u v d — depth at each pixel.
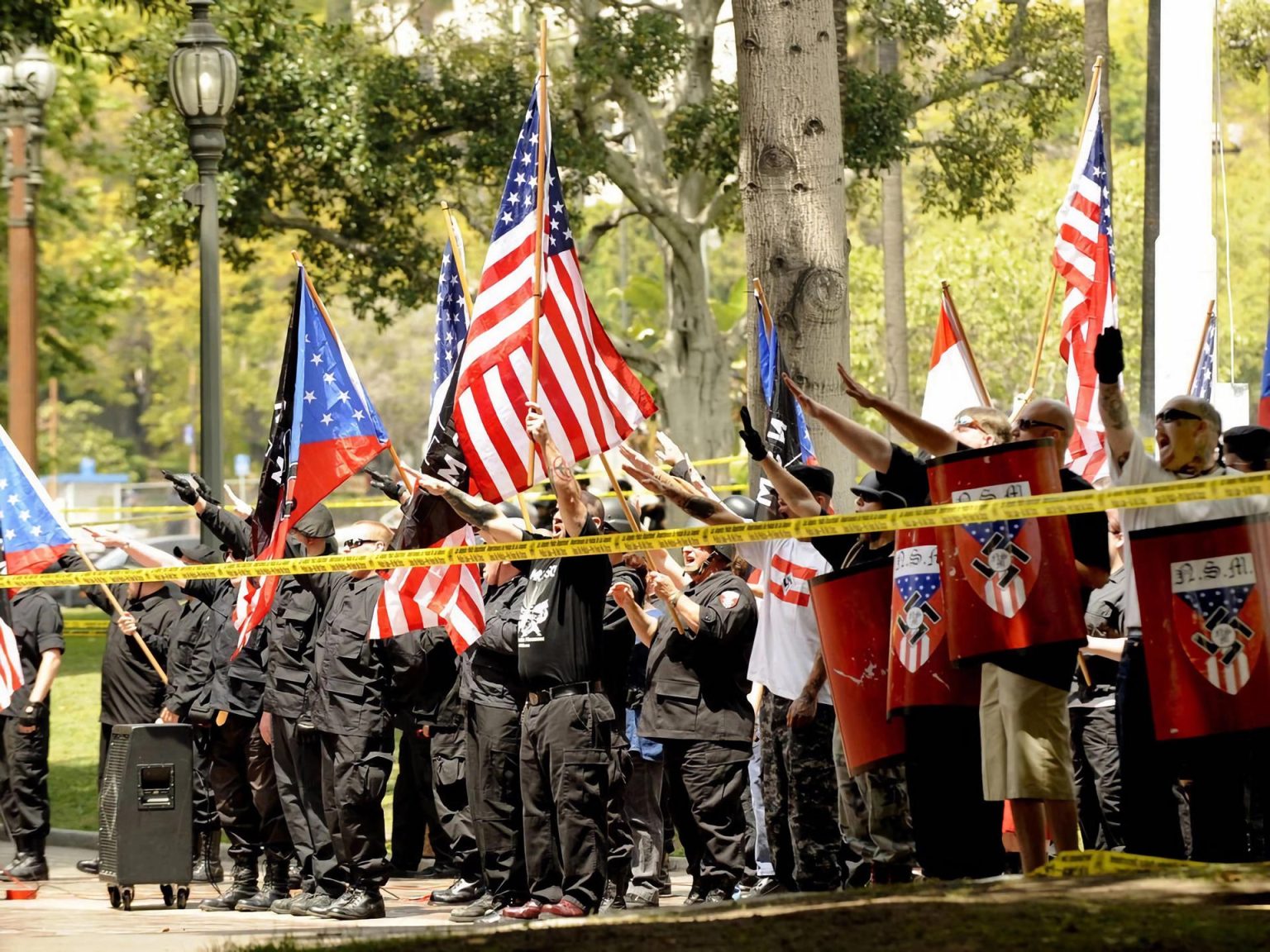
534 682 30.38
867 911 16.88
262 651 38.28
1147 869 19.16
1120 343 22.50
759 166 40.31
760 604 32.31
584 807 30.06
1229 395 45.72
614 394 30.83
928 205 97.88
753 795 36.22
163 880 36.16
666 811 38.50
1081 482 23.48
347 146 82.25
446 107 84.38
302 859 36.44
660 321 115.50
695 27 88.75
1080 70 92.19
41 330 131.62
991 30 94.12
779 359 36.16
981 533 22.00
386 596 32.72
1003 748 22.42
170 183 83.69
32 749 43.19
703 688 32.34
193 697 39.72
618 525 35.69
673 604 31.47
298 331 34.53
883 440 24.73
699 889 32.56
